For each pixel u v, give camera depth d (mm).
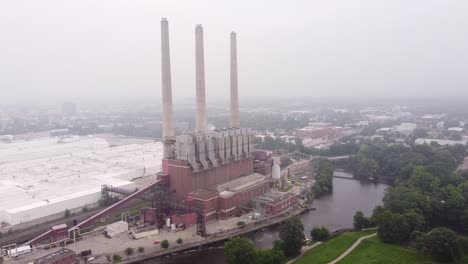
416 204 175250
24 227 187500
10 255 152500
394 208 177125
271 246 169250
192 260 158375
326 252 151250
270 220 195875
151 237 172500
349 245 156000
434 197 186500
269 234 183250
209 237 174375
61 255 145250
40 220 194625
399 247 150000
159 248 162625
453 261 135000
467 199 181875
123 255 155000
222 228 184250
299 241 149250
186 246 166500
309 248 156875
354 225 178125
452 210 174500
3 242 168500
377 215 170750
